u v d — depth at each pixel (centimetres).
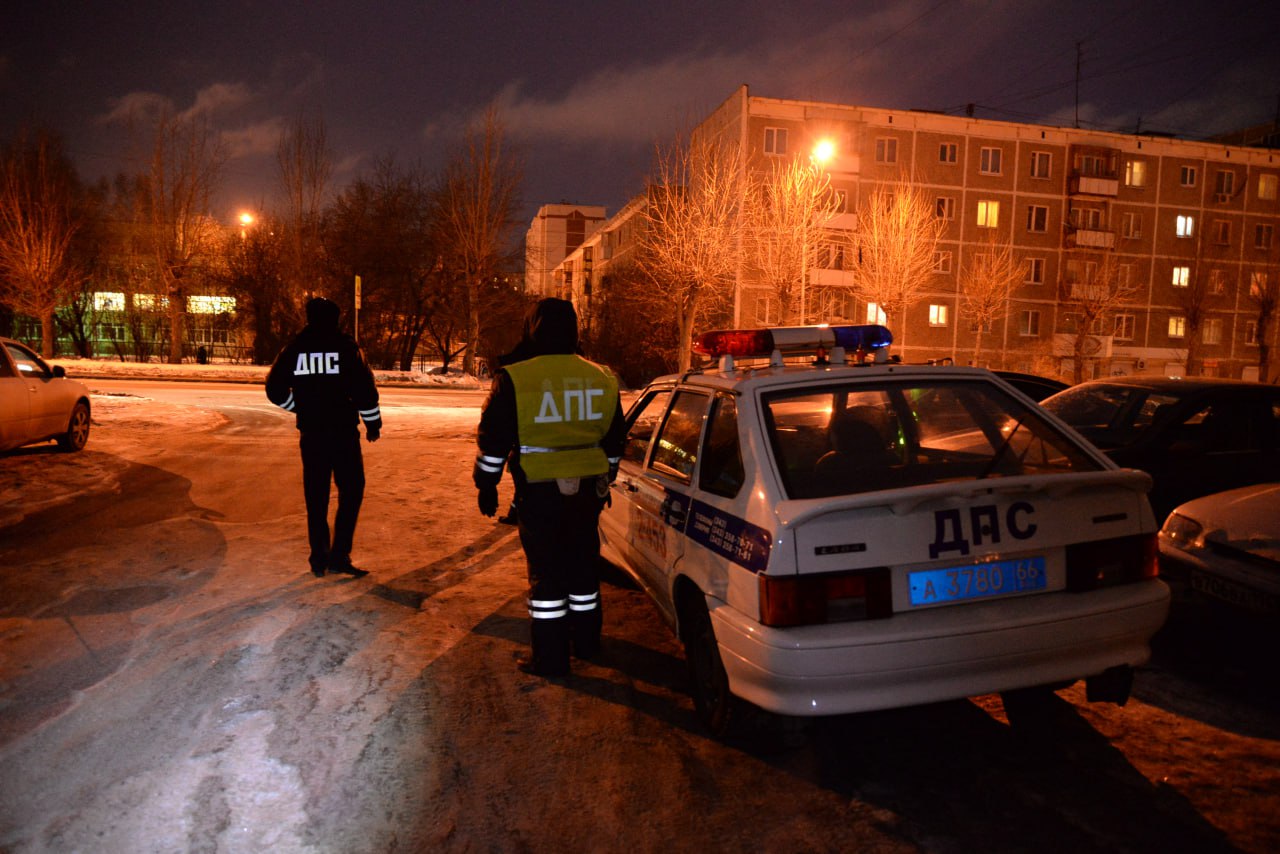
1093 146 4344
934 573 274
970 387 349
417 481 902
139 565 545
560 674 386
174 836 254
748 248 3219
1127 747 319
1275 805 276
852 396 342
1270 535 392
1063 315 4381
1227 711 352
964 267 4241
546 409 371
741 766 305
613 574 570
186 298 3962
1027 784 292
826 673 257
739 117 3888
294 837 256
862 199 4072
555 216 8994
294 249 3756
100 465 923
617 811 274
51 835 253
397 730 328
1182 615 486
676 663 407
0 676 368
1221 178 4631
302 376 513
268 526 667
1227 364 4703
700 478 341
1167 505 533
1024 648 274
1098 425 580
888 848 254
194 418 1411
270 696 355
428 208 4025
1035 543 283
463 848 253
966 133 4197
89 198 4053
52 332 3516
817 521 265
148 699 348
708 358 404
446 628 446
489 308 3703
